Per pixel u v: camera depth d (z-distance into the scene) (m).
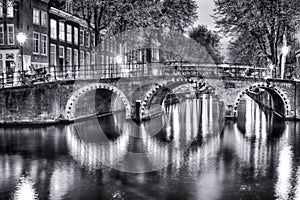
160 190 14.86
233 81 32.84
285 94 32.38
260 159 19.39
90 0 33.06
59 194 14.41
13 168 17.61
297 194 14.46
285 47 33.44
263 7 35.19
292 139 24.44
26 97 28.58
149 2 34.94
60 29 39.34
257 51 37.50
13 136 24.56
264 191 14.76
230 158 19.69
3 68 33.28
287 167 17.92
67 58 40.72
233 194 14.44
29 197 14.16
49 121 29.11
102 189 14.93
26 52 33.78
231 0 36.31
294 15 34.38
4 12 33.16
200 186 15.32
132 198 14.02
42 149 21.22
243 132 27.42
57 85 29.44
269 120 33.44
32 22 34.62
